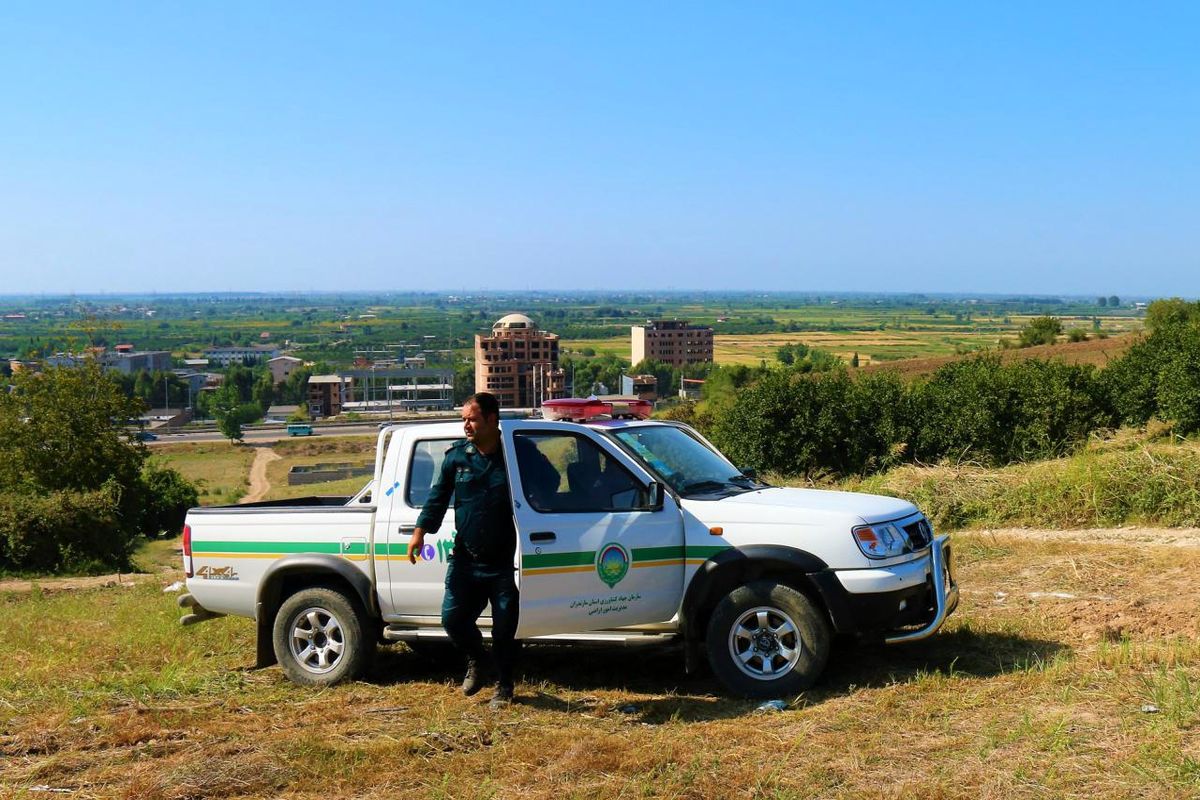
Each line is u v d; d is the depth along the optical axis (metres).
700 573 6.49
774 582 6.35
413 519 6.95
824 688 6.36
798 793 4.64
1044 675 6.14
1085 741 5.01
